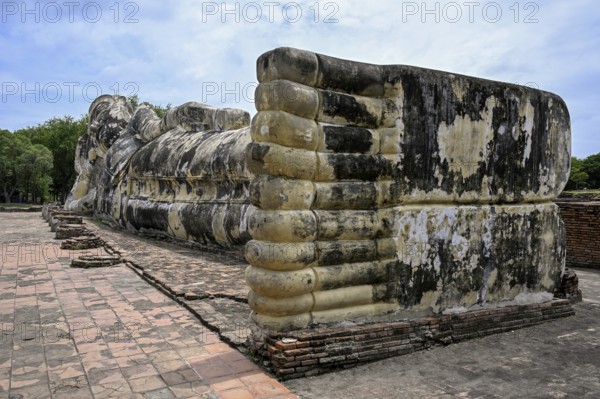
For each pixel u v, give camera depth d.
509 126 6.48
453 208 5.99
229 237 10.16
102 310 6.81
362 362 5.06
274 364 4.69
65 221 17.50
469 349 5.60
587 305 7.82
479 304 6.25
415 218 5.68
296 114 5.00
